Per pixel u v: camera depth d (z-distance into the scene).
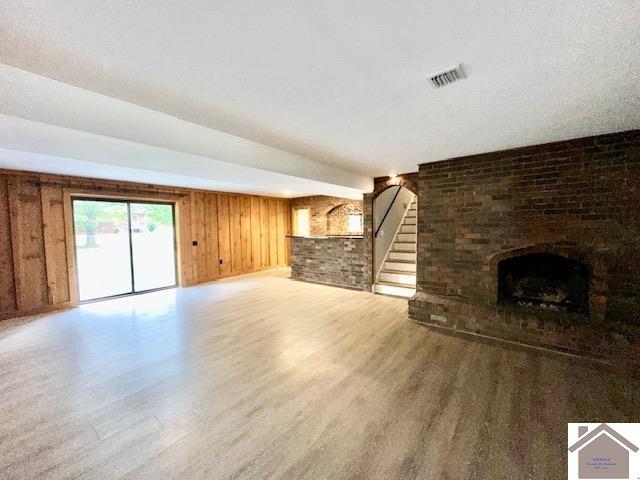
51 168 3.90
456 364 2.65
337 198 7.97
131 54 1.47
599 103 2.03
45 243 4.30
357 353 2.90
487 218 3.38
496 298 3.35
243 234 7.62
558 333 2.86
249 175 3.53
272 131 2.70
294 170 3.62
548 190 2.99
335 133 2.73
